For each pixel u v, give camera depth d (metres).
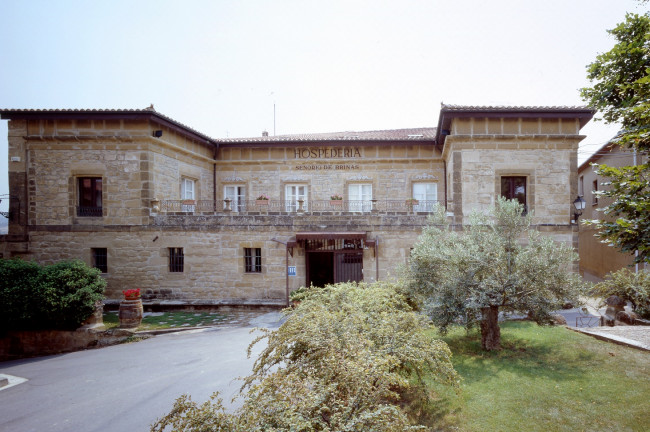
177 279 13.69
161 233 13.66
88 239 13.73
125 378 7.32
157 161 14.05
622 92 7.18
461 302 6.78
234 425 2.70
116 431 5.22
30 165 13.87
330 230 13.48
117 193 13.72
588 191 19.55
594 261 18.50
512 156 13.45
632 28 7.41
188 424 2.89
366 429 2.79
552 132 13.41
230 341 9.57
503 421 4.50
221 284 13.68
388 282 8.67
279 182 17.39
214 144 17.16
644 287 9.45
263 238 13.64
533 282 6.60
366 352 3.98
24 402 6.41
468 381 5.70
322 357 3.99
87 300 10.84
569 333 7.82
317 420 2.89
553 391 5.21
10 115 13.56
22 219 13.82
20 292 10.50
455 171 13.54
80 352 10.04
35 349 10.86
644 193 4.90
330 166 17.23
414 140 16.39
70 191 13.75
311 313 5.12
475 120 13.56
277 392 3.27
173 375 7.28
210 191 17.47
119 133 13.64
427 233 8.23
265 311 13.16
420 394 5.24
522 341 7.42
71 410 5.98
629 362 6.06
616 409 4.65
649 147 5.69
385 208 16.75
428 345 4.97
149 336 10.55
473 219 7.54
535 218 13.32
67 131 13.77
